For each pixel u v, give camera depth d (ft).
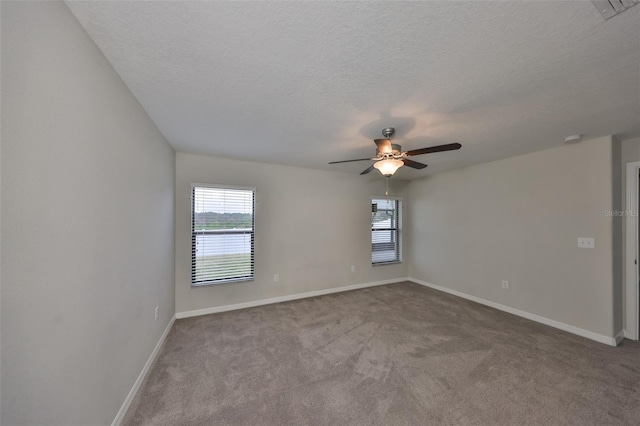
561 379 6.54
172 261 10.15
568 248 9.58
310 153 10.99
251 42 4.12
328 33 3.91
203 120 7.35
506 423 5.16
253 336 9.03
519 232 11.19
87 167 4.05
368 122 7.47
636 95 5.80
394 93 5.79
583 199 9.21
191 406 5.61
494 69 4.85
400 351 7.98
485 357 7.62
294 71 4.96
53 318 3.28
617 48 4.19
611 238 8.55
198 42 4.13
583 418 5.26
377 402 5.74
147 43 4.16
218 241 11.73
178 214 10.84
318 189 14.39
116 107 5.04
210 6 3.41
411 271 17.37
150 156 7.23
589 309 8.98
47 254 3.17
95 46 4.22
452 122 7.42
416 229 16.93
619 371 6.88
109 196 4.78
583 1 3.31
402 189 17.43
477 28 3.79
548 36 3.95
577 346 8.30
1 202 2.53
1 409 2.56
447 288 14.69
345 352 7.92
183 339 8.79
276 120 7.35
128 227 5.66
